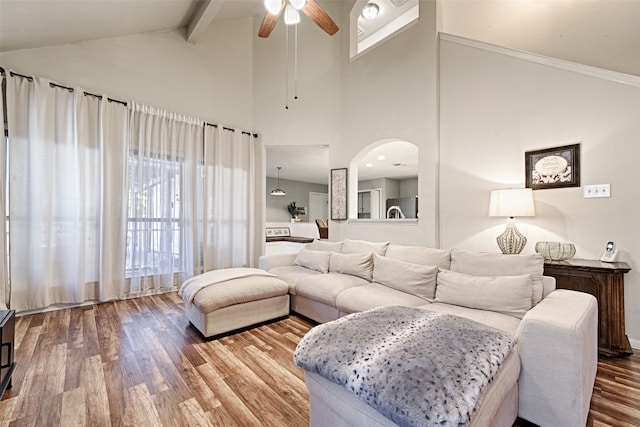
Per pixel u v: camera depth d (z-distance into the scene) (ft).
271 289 9.40
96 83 11.51
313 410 4.42
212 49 14.93
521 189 8.80
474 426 3.16
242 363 6.86
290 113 15.92
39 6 8.30
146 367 6.64
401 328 4.66
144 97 12.73
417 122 12.31
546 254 8.23
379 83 13.78
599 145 8.23
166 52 13.43
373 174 26.16
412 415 3.10
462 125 11.13
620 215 7.89
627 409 5.20
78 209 10.54
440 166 11.71
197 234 13.79
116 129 11.58
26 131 9.72
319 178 28.48
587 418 4.91
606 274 7.16
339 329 4.77
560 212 8.85
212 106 14.79
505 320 6.03
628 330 7.71
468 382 3.42
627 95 7.83
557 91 9.00
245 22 16.15
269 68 16.17
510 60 9.99
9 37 9.12
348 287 8.93
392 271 8.71
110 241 11.31
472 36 12.80
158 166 12.63
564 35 10.80
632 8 9.60
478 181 10.68
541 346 4.57
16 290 9.55
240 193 15.21
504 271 7.00
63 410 5.16
